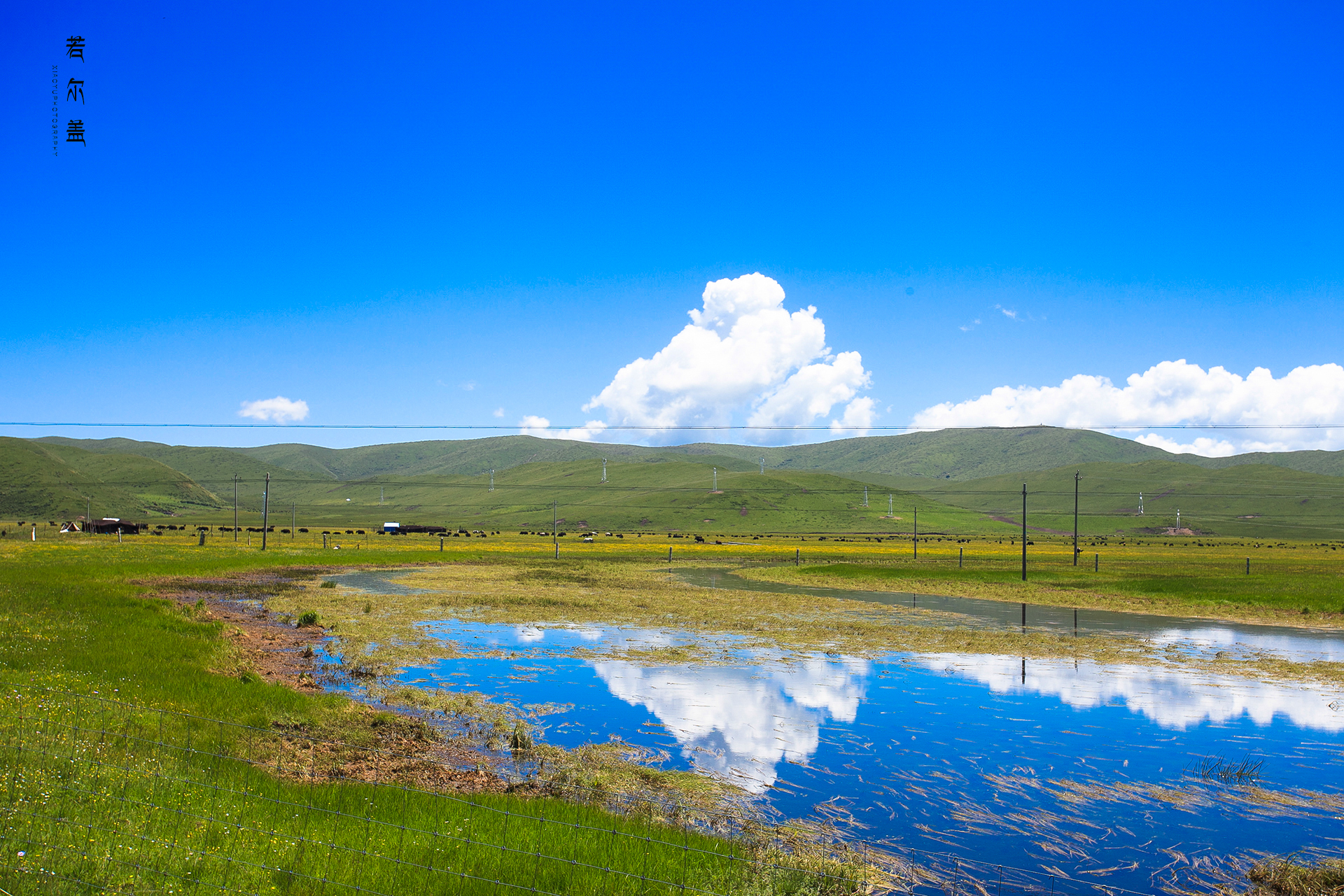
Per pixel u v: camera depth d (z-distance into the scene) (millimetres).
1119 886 11320
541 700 22562
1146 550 143625
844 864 11484
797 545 160375
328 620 37750
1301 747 18422
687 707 21844
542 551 116688
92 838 9008
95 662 20953
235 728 16516
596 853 10852
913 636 35781
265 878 8648
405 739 17594
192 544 112000
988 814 14070
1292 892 11047
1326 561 100688
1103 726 20172
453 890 9109
